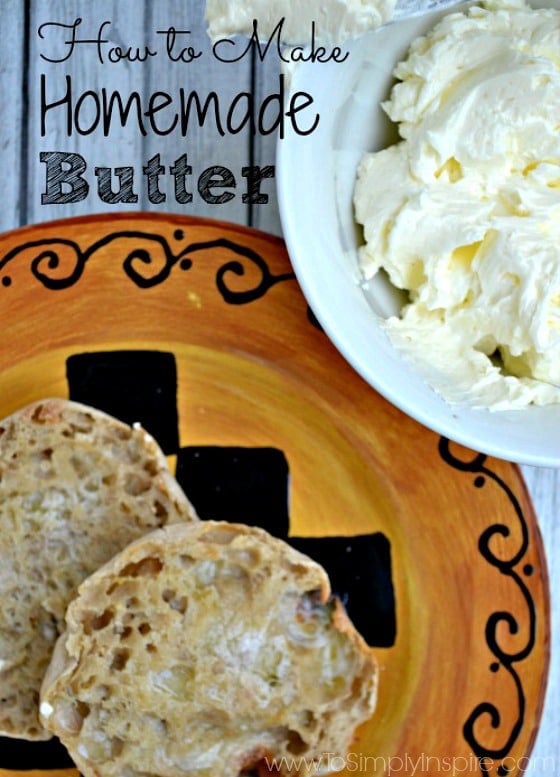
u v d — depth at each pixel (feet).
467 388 1.27
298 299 1.35
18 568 1.31
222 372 1.35
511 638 1.35
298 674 1.27
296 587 1.26
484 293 1.26
